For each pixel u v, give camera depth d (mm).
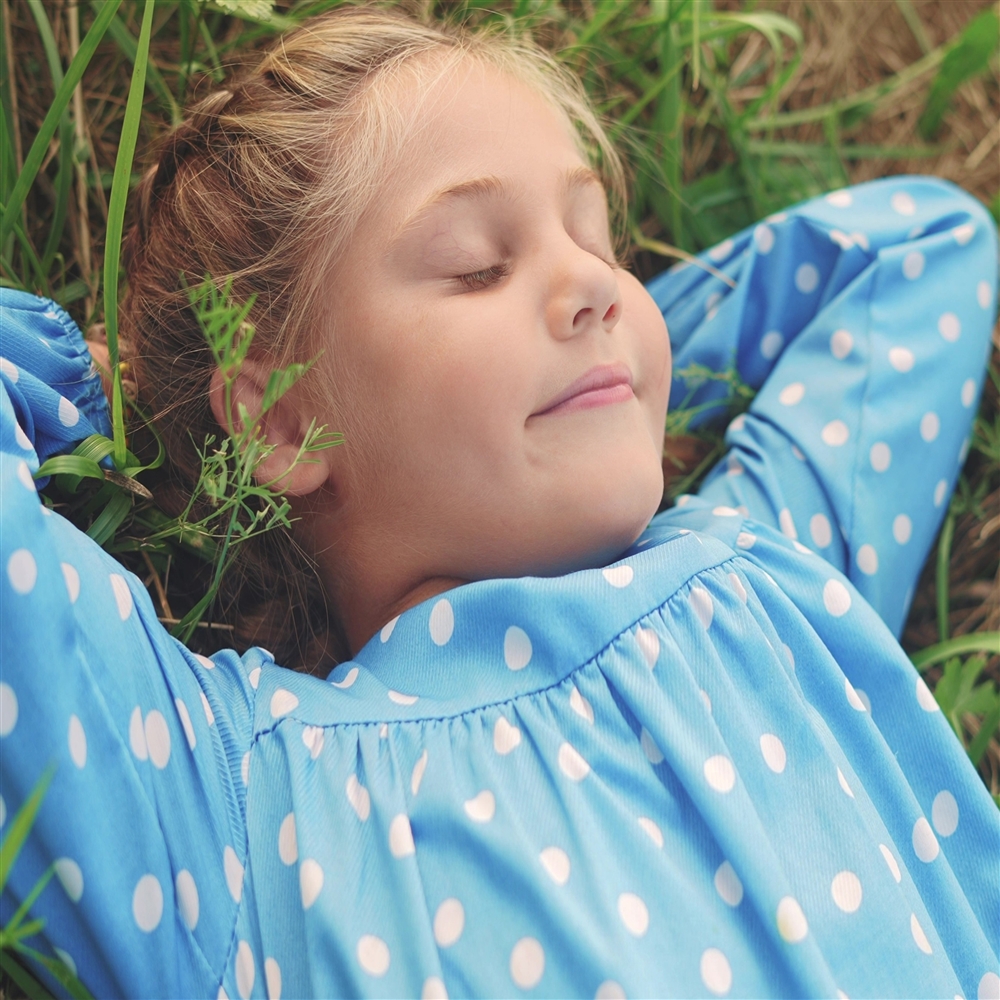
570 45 1341
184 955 799
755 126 1497
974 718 1285
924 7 1662
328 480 1003
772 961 793
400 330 916
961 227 1316
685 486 1305
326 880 813
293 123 986
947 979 837
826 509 1171
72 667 748
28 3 1176
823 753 883
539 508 930
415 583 1021
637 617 889
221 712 891
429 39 1017
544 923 771
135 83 845
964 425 1263
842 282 1292
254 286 989
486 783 837
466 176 923
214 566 1121
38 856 753
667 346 1047
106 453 945
